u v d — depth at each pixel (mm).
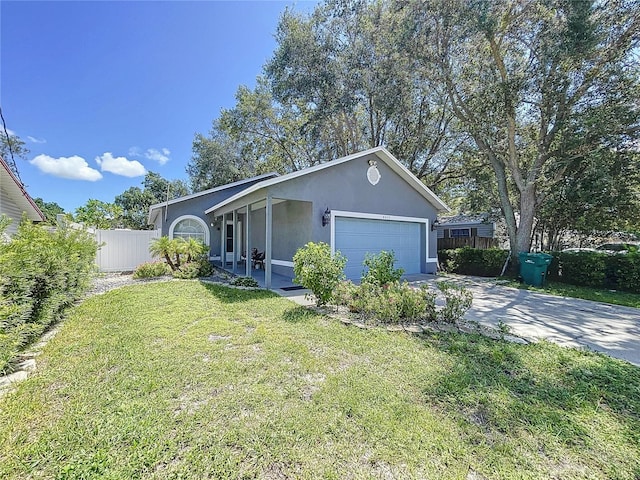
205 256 12125
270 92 20719
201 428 2527
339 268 6434
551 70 10711
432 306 5641
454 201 23453
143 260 13789
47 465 2131
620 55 10023
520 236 12477
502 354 4121
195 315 5840
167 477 2045
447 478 2068
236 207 11891
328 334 4824
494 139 12750
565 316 6461
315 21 16844
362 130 20000
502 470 2146
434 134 17969
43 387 3164
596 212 12125
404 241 12188
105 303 6848
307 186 9508
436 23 12289
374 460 2221
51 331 4938
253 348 4254
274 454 2258
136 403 2855
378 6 15555
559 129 11336
